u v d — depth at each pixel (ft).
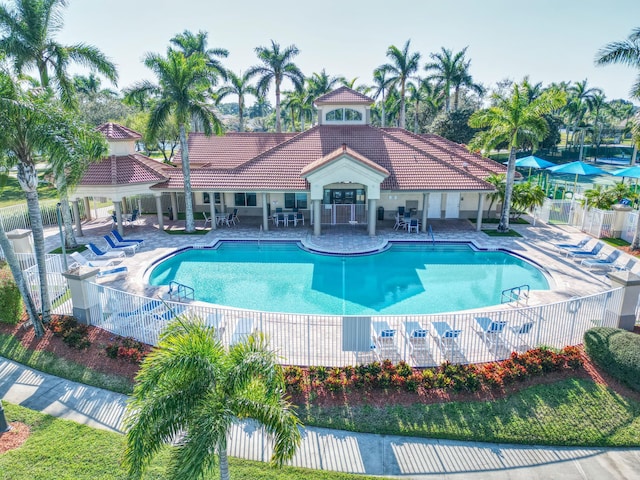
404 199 109.81
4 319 52.29
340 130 112.88
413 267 79.56
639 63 76.02
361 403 38.68
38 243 50.52
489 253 86.17
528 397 39.09
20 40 72.49
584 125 305.32
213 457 22.07
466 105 246.27
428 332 48.88
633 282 48.01
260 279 73.67
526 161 132.87
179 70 88.94
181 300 61.62
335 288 69.62
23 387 42.06
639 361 39.04
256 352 25.16
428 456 33.55
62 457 32.24
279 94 180.55
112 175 92.17
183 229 101.91
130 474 23.34
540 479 31.50
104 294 50.90
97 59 77.41
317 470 31.78
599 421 36.83
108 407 39.17
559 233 96.78
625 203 94.73
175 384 24.13
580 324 47.83
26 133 45.42
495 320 50.08
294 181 96.89
